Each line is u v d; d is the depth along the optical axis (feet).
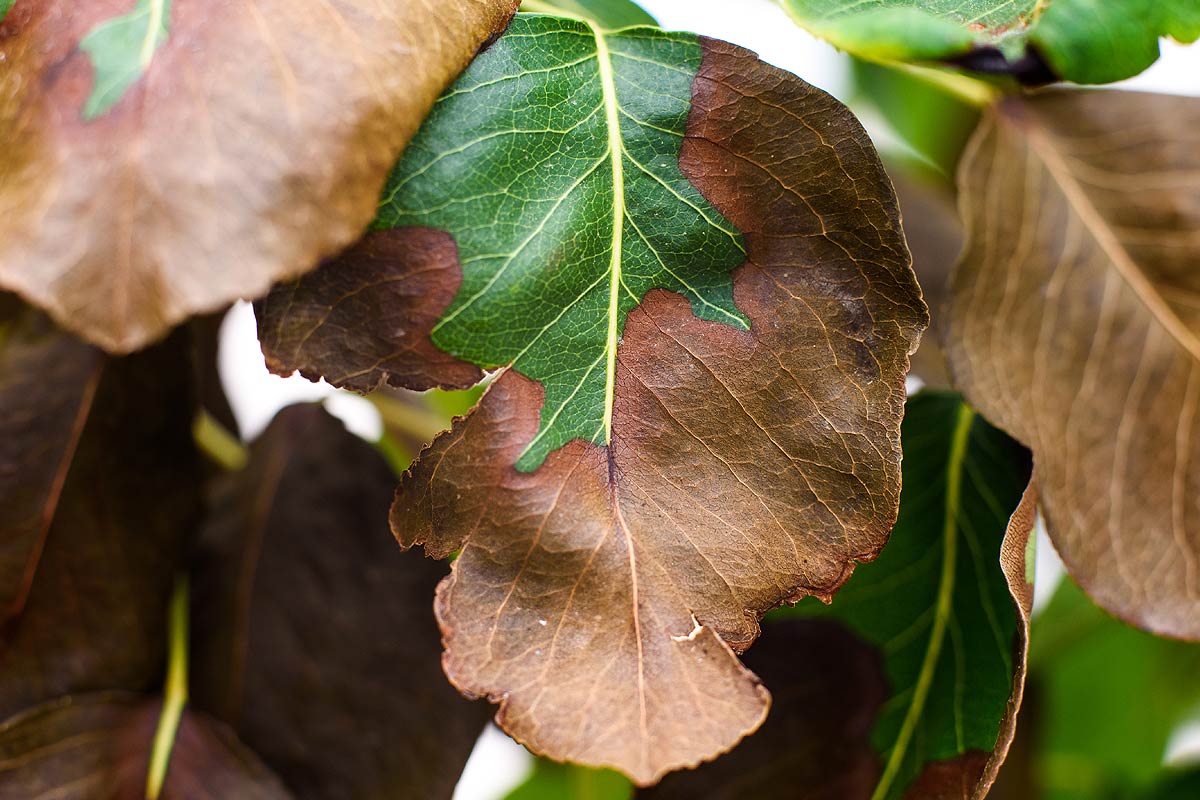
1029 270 0.91
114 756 0.93
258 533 0.98
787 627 0.93
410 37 0.77
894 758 0.90
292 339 0.78
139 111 0.74
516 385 0.79
